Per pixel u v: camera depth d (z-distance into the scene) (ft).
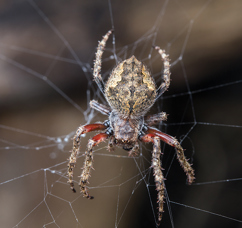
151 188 0.51
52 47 0.53
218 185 0.52
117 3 0.51
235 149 0.53
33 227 0.50
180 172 0.52
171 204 0.51
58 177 0.53
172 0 0.50
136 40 0.52
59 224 0.50
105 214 0.51
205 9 0.49
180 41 0.51
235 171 0.52
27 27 0.53
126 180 0.52
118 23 0.52
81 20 0.52
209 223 0.51
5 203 0.51
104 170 0.53
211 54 0.51
